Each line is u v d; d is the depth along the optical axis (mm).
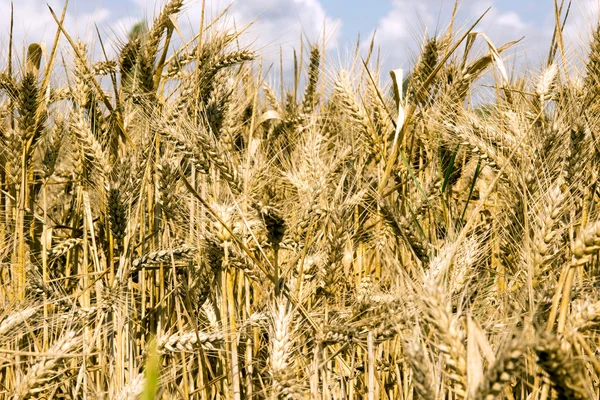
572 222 1788
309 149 1954
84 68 2076
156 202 2078
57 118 2178
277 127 2395
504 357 1539
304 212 1866
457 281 1788
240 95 2170
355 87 2061
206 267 1939
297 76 2494
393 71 1978
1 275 2074
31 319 1895
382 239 2041
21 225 2020
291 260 1886
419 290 1662
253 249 1922
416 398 1942
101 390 1867
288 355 1765
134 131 2129
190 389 1946
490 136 1971
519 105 2082
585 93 1988
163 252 1948
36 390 1744
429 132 2125
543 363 1549
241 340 1942
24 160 2043
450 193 2133
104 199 2021
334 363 2027
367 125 2021
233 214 1851
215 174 1997
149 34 2041
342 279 1997
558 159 1880
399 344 1993
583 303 1671
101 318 1917
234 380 1854
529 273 1710
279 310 1776
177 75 2080
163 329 2023
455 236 1871
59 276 2152
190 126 1879
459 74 2129
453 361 1591
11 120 2146
